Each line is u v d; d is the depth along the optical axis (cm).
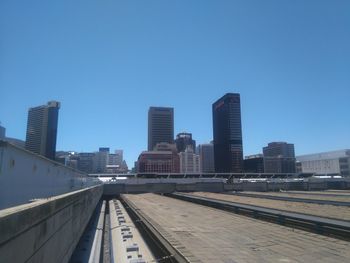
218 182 7781
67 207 969
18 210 472
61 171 1584
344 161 18200
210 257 1162
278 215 2080
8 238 421
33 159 1012
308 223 1786
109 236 1888
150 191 7056
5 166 770
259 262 1098
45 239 638
